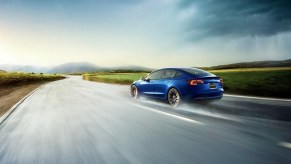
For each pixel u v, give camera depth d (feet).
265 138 12.87
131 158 10.53
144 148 11.80
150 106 25.93
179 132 14.64
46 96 43.52
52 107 28.27
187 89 22.79
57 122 19.15
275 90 35.29
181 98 23.54
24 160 10.87
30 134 15.61
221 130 14.80
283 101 27.43
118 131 15.35
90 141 13.38
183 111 22.18
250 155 10.38
